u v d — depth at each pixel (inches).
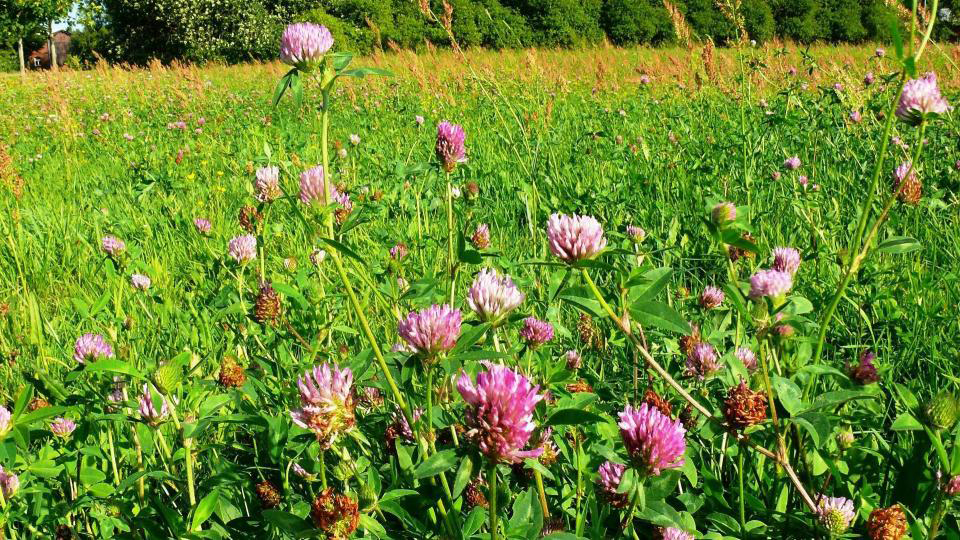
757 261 133.6
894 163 187.6
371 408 91.5
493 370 48.8
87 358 80.8
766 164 206.5
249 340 109.8
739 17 230.1
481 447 47.9
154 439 81.4
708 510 75.4
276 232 150.5
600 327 115.0
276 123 378.0
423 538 63.1
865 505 67.9
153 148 325.7
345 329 101.7
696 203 183.8
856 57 453.1
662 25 1332.4
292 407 85.3
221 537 67.2
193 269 159.3
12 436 62.2
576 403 67.2
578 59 564.4
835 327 115.7
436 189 192.4
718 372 83.0
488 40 1259.8
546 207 185.8
